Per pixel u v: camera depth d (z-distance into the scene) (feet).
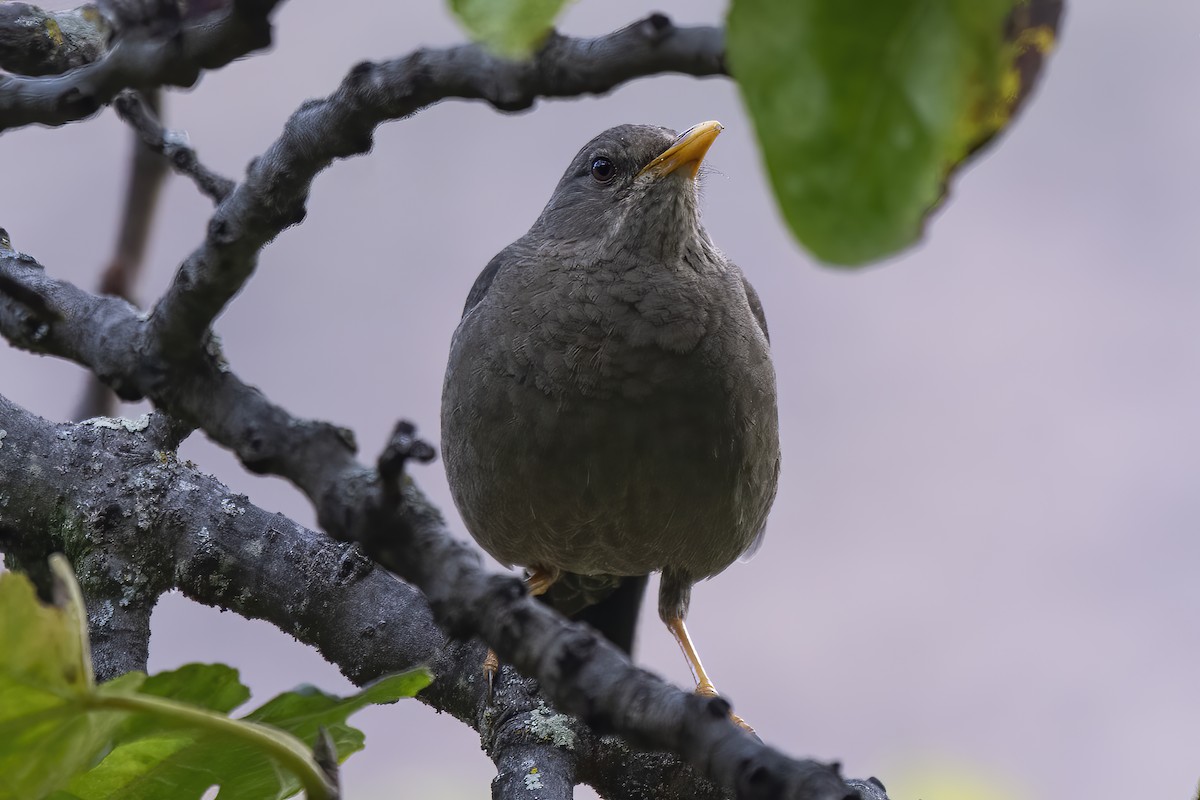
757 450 16.11
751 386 16.08
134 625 15.85
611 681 12.28
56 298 15.58
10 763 10.92
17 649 10.38
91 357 15.56
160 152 15.69
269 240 15.51
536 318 16.07
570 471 16.07
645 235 16.07
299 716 12.63
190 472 15.90
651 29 12.17
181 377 15.51
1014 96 7.70
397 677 12.64
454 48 14.15
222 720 11.10
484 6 8.41
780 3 7.40
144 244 16.10
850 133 7.41
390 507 12.63
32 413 15.92
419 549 12.73
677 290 16.07
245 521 15.89
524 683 15.84
